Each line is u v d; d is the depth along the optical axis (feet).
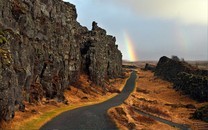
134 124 203.10
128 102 332.19
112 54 630.74
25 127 149.07
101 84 426.51
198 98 433.48
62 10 312.50
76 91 326.85
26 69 194.49
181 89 508.94
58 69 278.67
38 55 235.61
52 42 273.33
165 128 229.66
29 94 209.77
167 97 476.54
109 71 585.63
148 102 386.52
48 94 245.04
